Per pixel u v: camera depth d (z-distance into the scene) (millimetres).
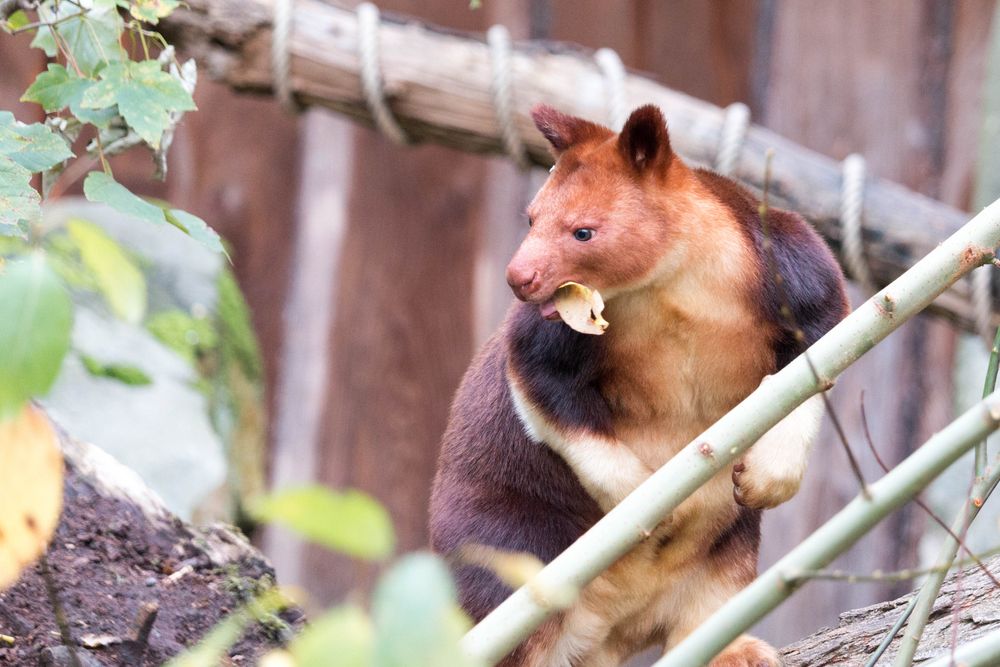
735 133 12289
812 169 12289
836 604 16125
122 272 2990
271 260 16516
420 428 16828
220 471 10602
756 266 6754
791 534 15906
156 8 6734
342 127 16422
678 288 6797
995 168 15047
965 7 15789
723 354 6914
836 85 16062
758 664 6891
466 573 7312
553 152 7410
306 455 16656
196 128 16031
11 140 5676
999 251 9141
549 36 16359
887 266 12258
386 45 12203
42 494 3604
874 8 15914
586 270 6742
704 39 16422
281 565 16141
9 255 6055
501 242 16656
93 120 6418
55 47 7039
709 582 7582
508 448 7469
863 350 4473
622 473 6805
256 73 12172
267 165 16375
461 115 12344
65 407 10336
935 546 16359
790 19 16094
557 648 7434
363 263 16625
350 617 2400
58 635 6328
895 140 15984
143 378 11164
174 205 15984
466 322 16766
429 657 2250
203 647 3121
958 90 15867
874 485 3621
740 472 6414
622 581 7355
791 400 4391
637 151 6863
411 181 16578
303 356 16609
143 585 7137
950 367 16203
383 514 2531
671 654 3725
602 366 6973
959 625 6367
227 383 12719
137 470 10109
